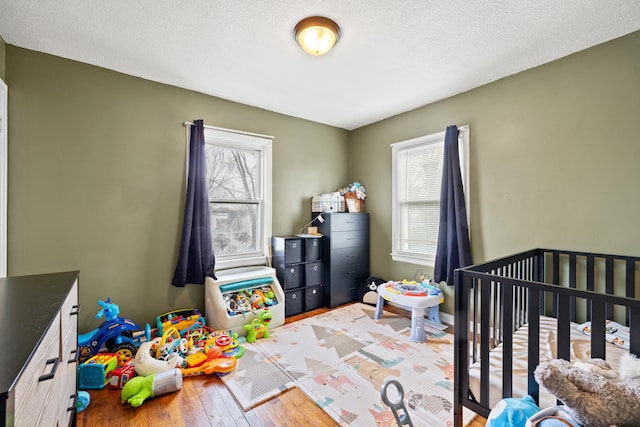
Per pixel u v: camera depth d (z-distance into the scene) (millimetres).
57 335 1017
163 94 2711
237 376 2023
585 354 1558
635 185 1960
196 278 2779
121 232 2512
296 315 3266
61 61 2252
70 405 1253
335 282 3520
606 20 1815
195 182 2803
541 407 1204
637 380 900
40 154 2172
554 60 2309
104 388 1884
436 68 2436
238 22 1842
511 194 2576
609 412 868
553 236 2332
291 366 2156
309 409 1694
